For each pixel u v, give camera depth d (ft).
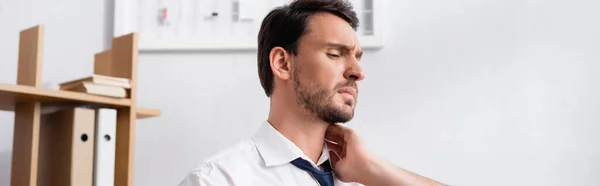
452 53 5.96
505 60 5.91
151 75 6.07
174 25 6.07
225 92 6.03
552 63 5.87
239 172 3.50
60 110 4.78
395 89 5.94
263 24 3.84
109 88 4.76
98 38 6.14
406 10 6.06
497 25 5.97
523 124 5.82
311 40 3.55
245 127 5.98
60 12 6.12
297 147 3.61
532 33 5.93
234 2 6.10
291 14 3.67
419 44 5.99
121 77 5.08
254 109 5.99
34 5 6.08
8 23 5.96
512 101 5.85
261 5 6.08
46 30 6.06
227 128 5.98
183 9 6.10
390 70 5.97
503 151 5.80
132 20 6.07
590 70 5.83
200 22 6.08
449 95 5.90
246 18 6.04
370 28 6.01
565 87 5.83
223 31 6.06
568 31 5.90
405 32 6.02
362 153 3.82
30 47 4.68
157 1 6.10
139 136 5.99
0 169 5.67
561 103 5.81
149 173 5.93
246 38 6.00
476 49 5.95
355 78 3.56
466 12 6.01
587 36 5.88
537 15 5.95
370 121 5.90
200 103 6.02
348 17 3.70
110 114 4.81
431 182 3.97
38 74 4.54
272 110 3.76
